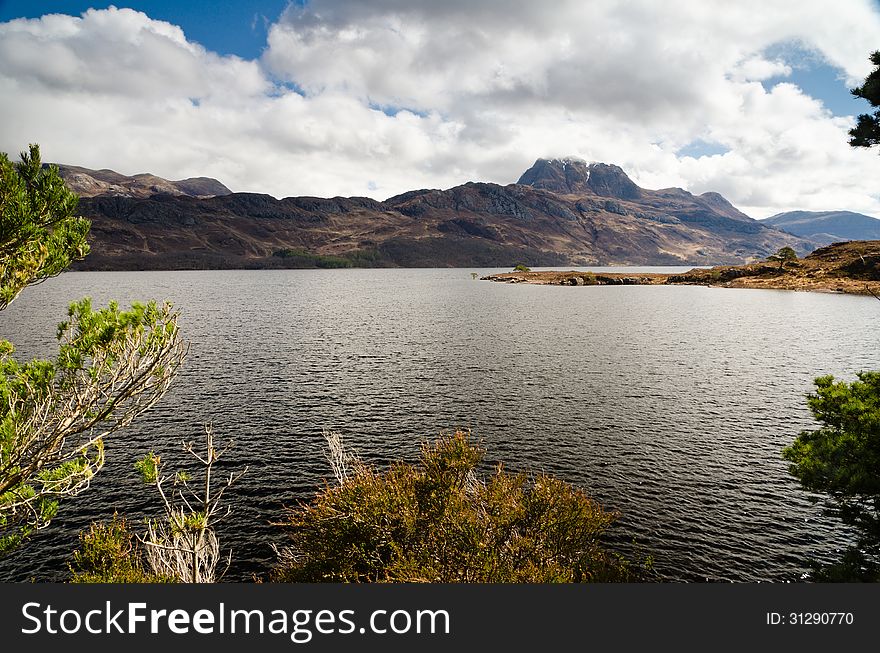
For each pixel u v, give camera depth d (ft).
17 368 41.73
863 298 564.71
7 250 38.22
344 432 150.51
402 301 585.63
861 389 63.46
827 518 104.53
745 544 95.55
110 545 68.69
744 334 334.24
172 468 124.77
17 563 87.71
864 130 49.55
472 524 70.74
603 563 80.23
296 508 107.14
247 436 146.51
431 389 197.57
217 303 545.44
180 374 216.54
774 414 168.14
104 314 43.55
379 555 71.92
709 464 130.00
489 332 345.51
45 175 39.65
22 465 40.57
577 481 120.88
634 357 261.65
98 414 43.27
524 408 174.50
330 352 271.69
